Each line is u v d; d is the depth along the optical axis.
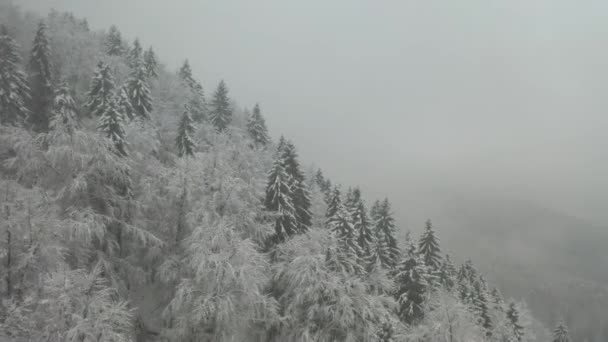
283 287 20.77
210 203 21.67
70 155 18.97
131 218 21.34
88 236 17.34
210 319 17.16
